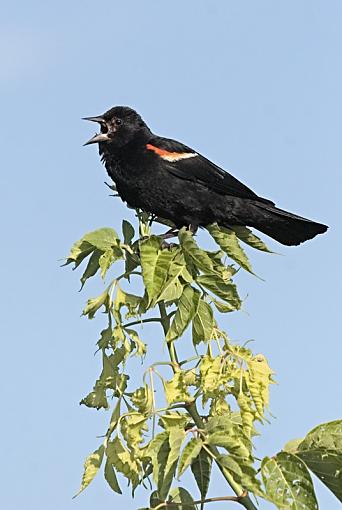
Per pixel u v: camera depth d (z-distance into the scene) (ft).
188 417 23.49
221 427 22.36
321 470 22.99
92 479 24.41
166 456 22.35
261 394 23.57
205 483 23.18
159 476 22.11
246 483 21.48
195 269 26.43
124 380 25.07
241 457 21.65
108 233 26.94
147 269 25.49
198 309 25.16
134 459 23.94
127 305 25.91
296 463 21.88
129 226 27.61
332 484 23.12
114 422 24.48
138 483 24.18
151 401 23.85
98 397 25.30
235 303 26.00
